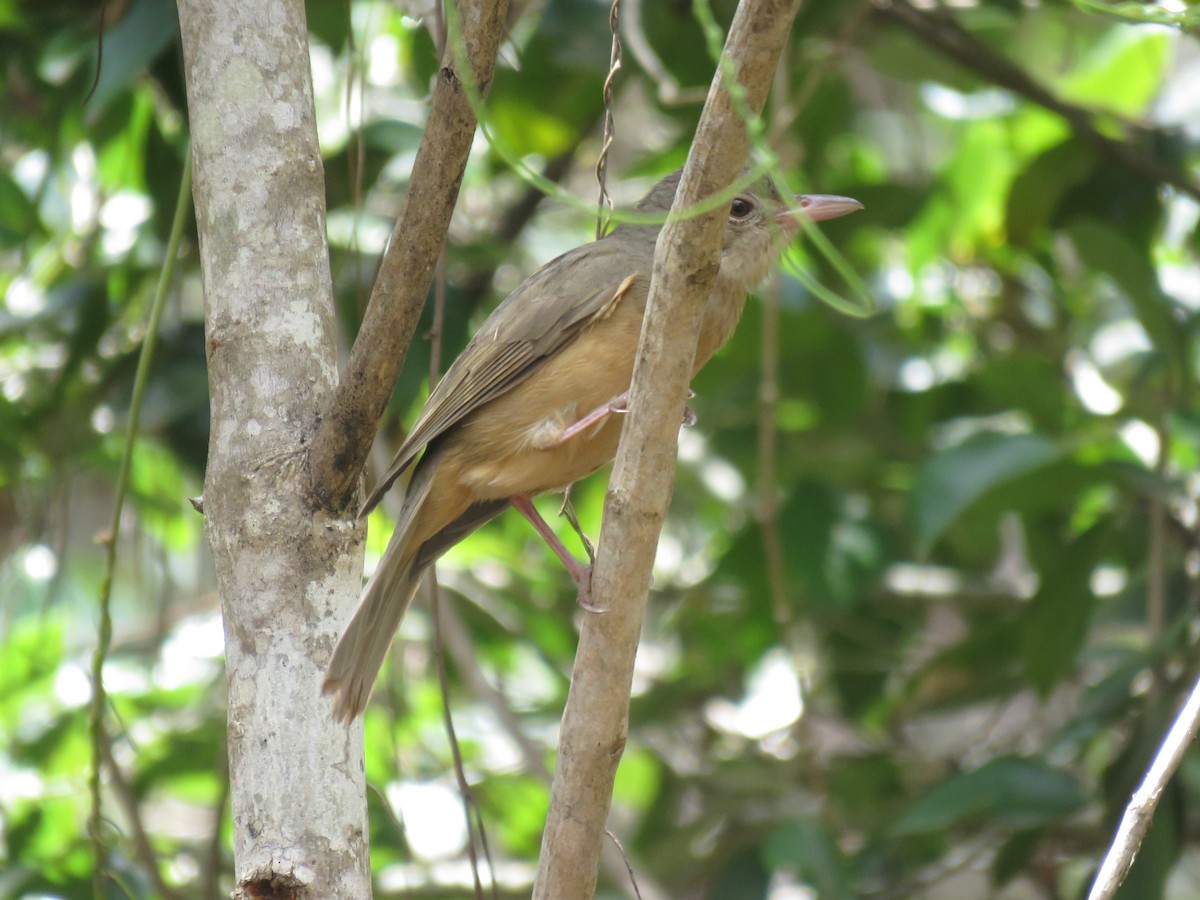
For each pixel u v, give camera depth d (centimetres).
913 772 1209
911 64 1319
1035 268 1383
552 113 1277
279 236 645
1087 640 1091
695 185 507
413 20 771
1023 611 1123
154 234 1162
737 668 1345
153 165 1117
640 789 1395
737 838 1180
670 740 1363
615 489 545
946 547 1280
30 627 1252
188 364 1092
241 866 574
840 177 1318
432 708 1310
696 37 1184
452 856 1245
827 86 1268
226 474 619
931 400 1277
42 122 1184
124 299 1156
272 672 595
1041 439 971
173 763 1180
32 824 1177
